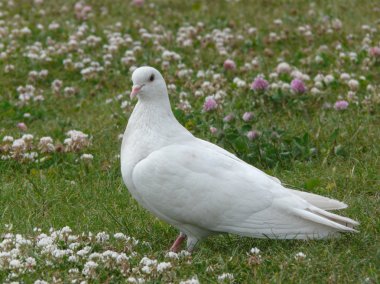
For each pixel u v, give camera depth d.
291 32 19.33
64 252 8.61
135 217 10.45
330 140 12.50
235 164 8.95
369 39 18.08
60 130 13.92
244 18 21.02
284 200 8.73
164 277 8.16
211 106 13.31
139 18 21.25
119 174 12.08
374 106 13.89
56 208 10.84
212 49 18.22
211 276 8.33
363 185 11.17
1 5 22.41
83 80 16.75
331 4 21.78
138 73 9.22
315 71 16.52
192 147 9.02
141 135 9.17
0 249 8.85
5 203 11.04
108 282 8.15
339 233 8.79
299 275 8.22
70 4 22.75
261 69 16.61
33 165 12.42
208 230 9.02
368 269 8.29
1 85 16.48
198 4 22.47
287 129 13.16
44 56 17.52
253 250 8.69
